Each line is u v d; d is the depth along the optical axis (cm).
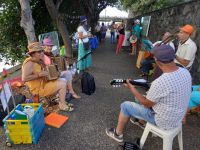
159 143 322
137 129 358
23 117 305
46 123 368
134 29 1145
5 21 872
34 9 917
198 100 358
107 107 440
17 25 881
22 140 311
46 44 446
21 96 406
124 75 681
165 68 232
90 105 446
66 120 382
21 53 927
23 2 550
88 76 497
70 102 455
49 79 390
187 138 340
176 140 332
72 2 1152
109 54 1095
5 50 939
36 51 363
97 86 564
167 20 709
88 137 335
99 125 370
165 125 253
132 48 1107
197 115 409
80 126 365
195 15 494
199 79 470
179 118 250
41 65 382
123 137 335
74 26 1255
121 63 866
